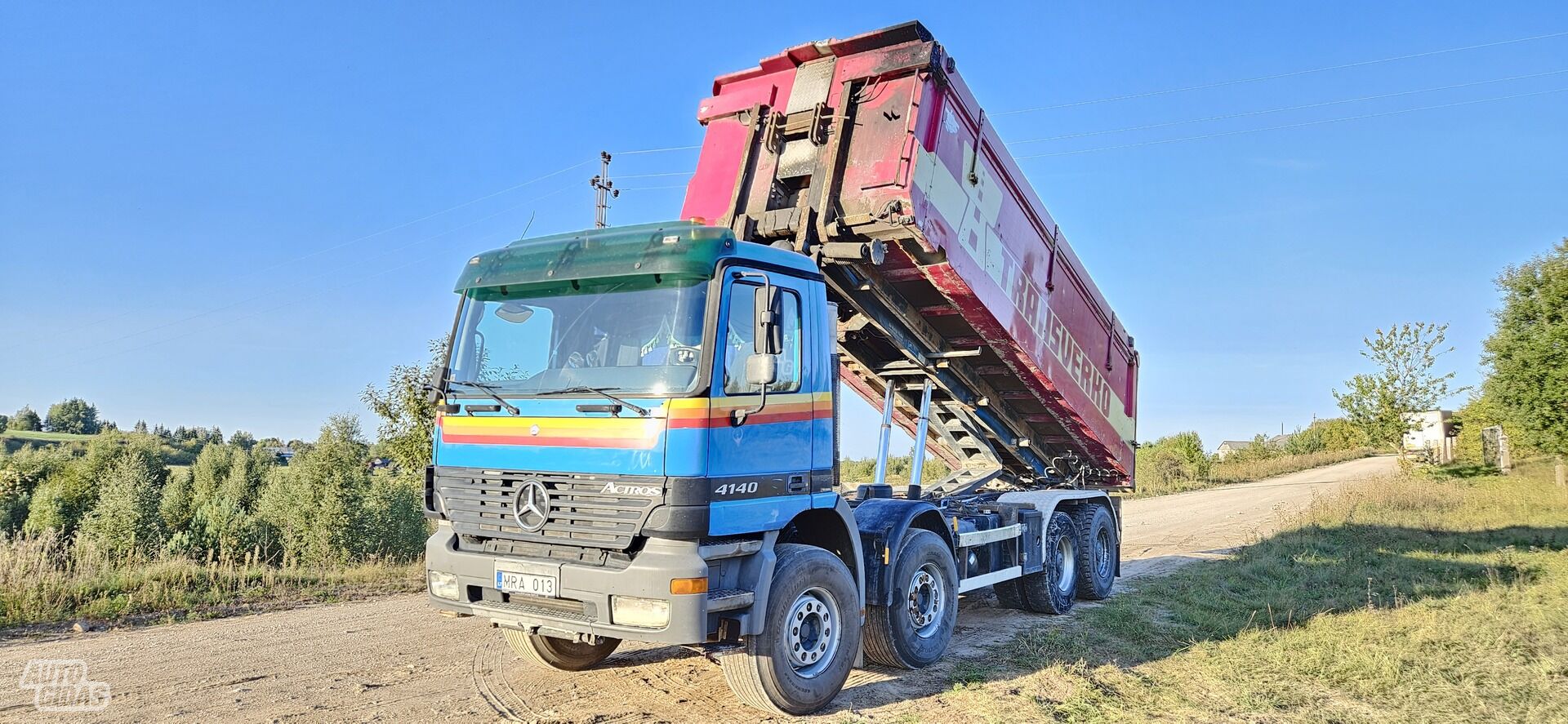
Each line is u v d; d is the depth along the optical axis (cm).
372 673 643
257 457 2417
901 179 673
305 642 738
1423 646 731
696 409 494
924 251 711
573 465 517
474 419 566
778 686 537
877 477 863
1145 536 1728
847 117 716
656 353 513
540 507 525
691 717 555
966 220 757
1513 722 548
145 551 1155
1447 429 4041
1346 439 5972
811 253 702
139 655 686
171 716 532
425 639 755
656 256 524
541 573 515
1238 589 1050
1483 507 1928
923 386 923
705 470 494
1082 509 1046
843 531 620
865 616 653
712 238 523
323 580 1070
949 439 1060
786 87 762
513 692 600
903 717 562
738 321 532
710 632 502
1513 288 1838
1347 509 1875
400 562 1245
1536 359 1753
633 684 625
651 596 482
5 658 673
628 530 493
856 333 850
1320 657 693
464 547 561
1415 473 2873
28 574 898
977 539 798
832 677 576
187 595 932
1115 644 779
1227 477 4088
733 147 773
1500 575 1087
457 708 563
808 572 564
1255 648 738
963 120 757
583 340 542
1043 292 913
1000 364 910
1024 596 942
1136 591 1084
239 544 1214
